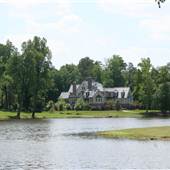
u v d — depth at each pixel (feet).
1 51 530.27
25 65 433.89
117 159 131.64
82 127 278.26
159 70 558.97
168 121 353.72
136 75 548.72
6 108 496.64
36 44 441.68
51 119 403.54
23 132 236.43
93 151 149.48
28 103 478.59
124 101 647.56
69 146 165.17
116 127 275.39
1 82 456.04
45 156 139.03
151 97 526.16
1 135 216.74
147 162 125.49
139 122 338.95
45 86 442.50
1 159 132.98
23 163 125.59
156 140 178.09
